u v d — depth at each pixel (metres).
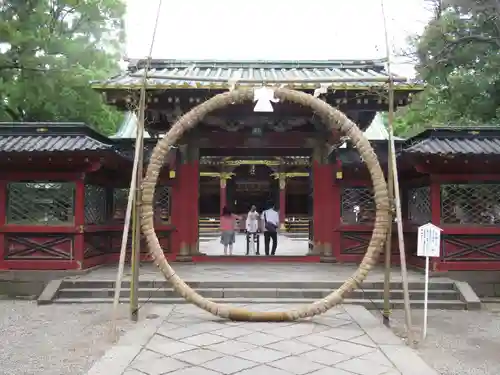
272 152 13.10
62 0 18.55
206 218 32.12
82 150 9.50
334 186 12.17
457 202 10.34
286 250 17.69
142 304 8.39
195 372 5.10
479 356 6.05
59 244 10.10
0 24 15.81
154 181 7.45
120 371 5.11
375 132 17.56
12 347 6.32
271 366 5.29
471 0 14.27
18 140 10.20
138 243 7.39
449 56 15.37
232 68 13.37
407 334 6.66
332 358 5.58
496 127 10.71
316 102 7.51
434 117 18.36
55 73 17.70
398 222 6.80
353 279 7.20
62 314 8.02
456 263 10.12
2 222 10.06
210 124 12.32
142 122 7.40
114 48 21.08
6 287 9.88
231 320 7.26
